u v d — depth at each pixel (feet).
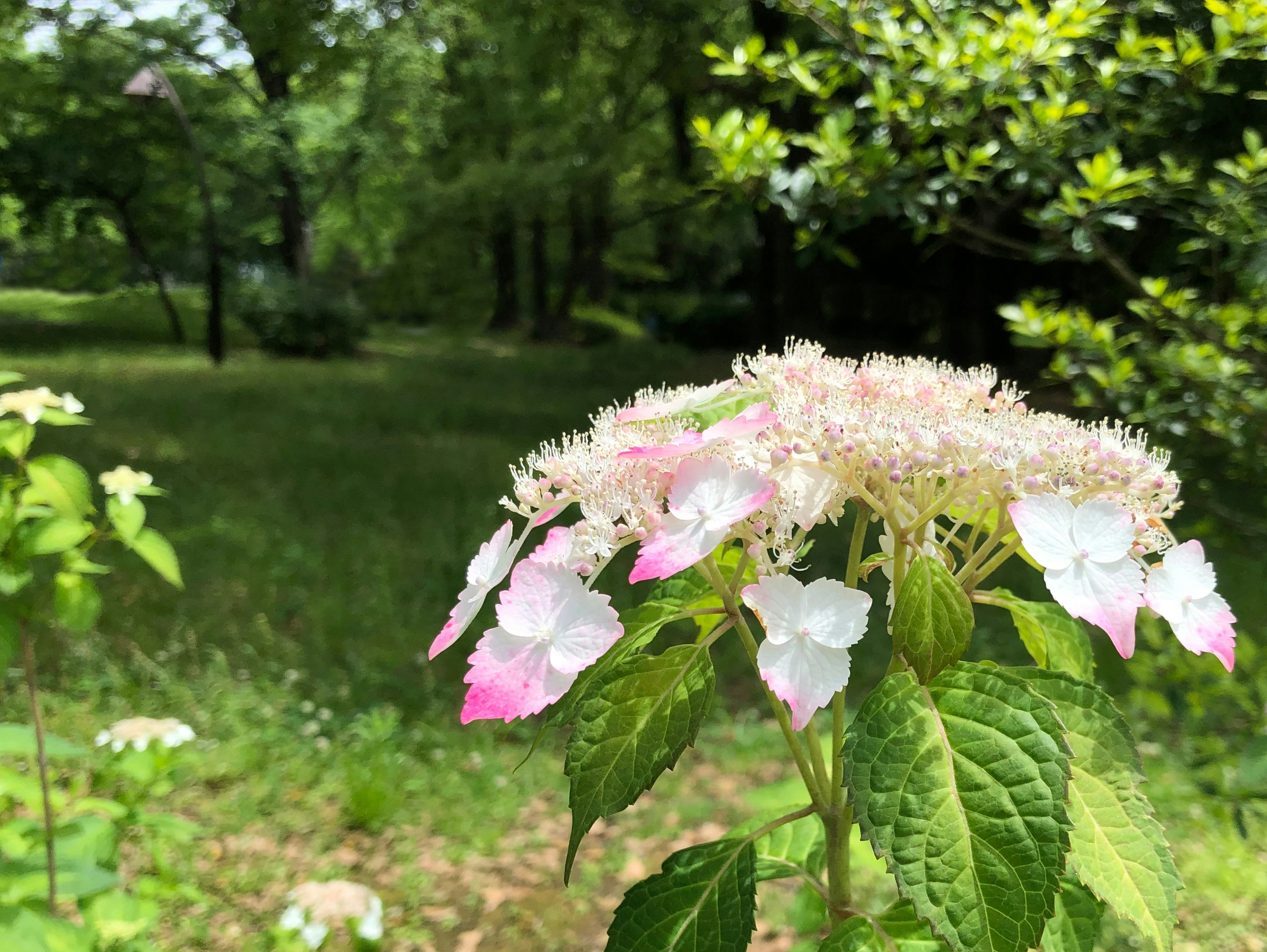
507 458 36.29
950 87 8.48
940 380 4.05
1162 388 9.62
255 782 12.80
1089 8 7.96
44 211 83.20
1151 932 2.92
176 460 32.48
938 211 9.57
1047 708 2.85
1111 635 2.93
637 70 54.19
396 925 10.40
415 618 19.01
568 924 10.71
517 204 65.87
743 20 52.03
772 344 59.52
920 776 2.85
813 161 9.32
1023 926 2.62
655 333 105.70
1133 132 9.31
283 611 18.86
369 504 28.07
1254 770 6.53
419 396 53.62
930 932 3.57
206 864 11.04
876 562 4.06
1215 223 8.91
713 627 4.43
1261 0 7.81
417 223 72.18
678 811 12.84
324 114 76.64
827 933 6.28
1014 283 51.21
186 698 14.56
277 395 51.55
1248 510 13.93
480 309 87.30
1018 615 4.29
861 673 15.66
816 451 3.39
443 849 11.99
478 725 14.78
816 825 4.90
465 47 76.74
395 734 14.34
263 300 76.95
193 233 84.99
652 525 3.15
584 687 3.57
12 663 15.17
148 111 73.36
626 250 96.32
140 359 69.56
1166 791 11.42
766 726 14.97
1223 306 9.96
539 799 13.43
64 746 6.61
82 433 35.55
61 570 6.09
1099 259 9.69
